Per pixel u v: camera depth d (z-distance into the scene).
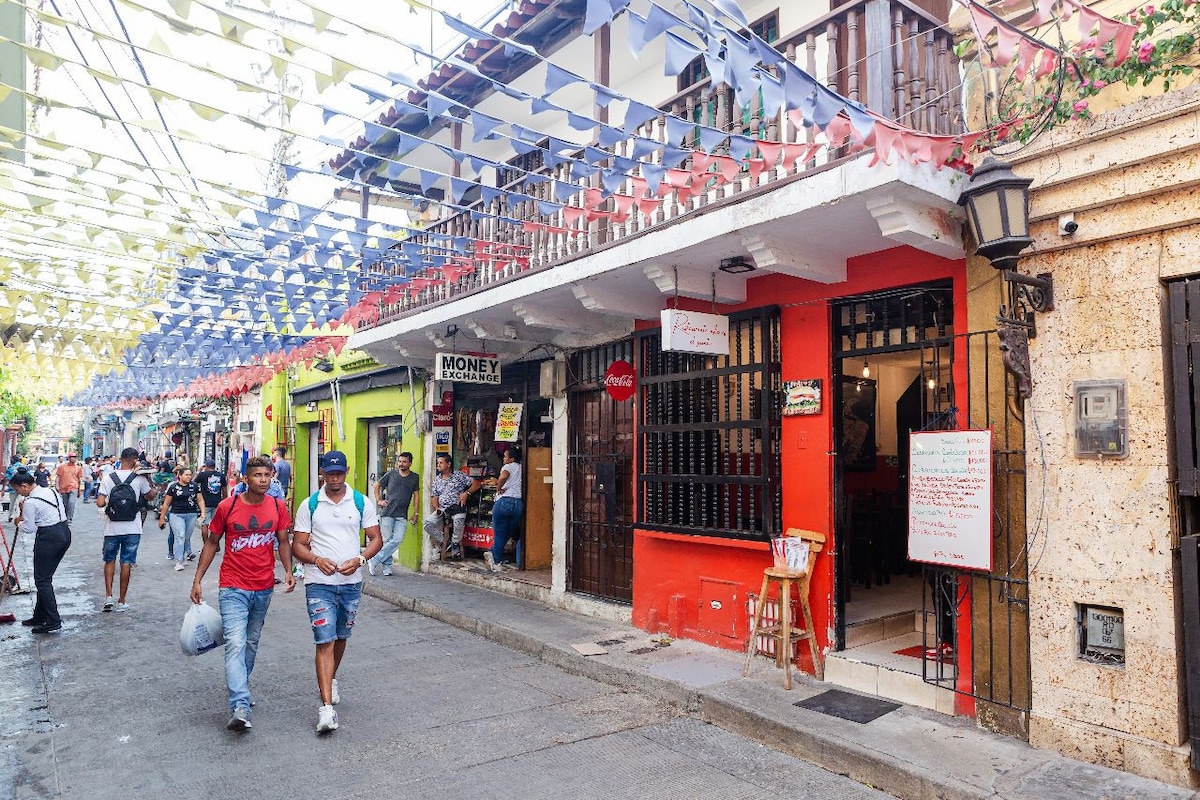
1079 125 4.42
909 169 4.61
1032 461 4.67
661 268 6.39
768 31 7.55
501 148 10.72
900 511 8.38
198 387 13.74
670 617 7.34
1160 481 4.13
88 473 31.53
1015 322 4.58
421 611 9.38
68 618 8.75
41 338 8.20
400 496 11.50
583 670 6.68
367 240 5.43
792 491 6.33
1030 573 4.64
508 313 8.70
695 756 4.89
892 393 8.70
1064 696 4.46
